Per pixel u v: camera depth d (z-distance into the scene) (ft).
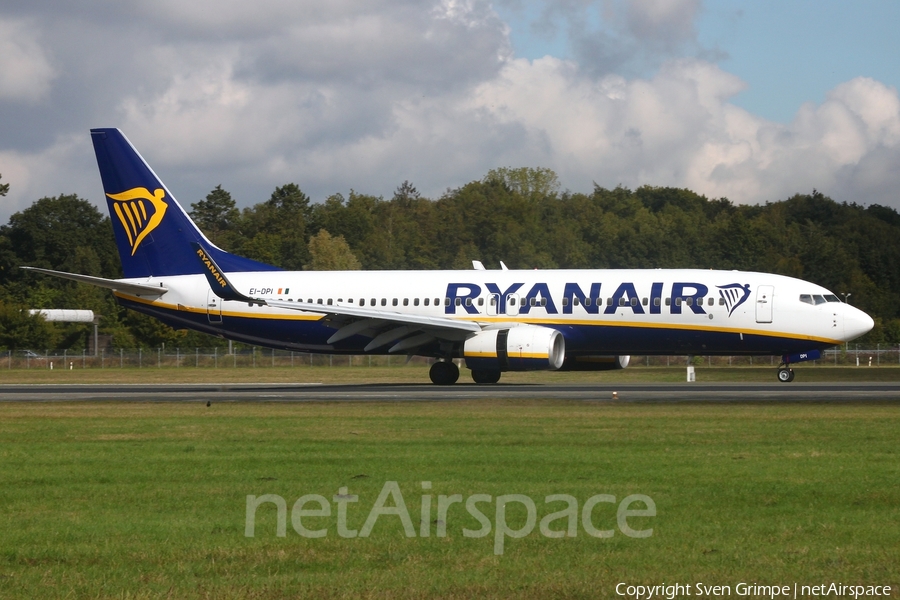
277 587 89.97
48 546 105.19
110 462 164.76
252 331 406.41
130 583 92.02
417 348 385.50
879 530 109.70
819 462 156.46
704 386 352.69
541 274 381.81
